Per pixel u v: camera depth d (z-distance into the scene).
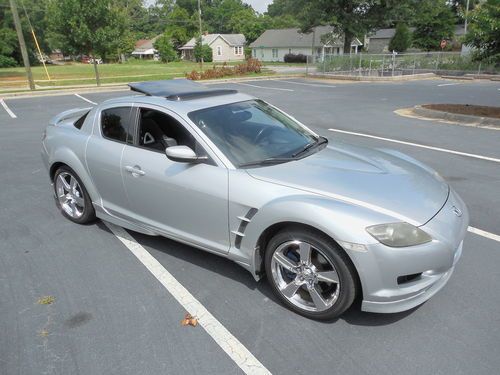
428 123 9.99
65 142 4.38
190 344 2.69
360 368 2.46
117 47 24.06
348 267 2.62
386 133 8.95
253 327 2.85
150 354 2.61
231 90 4.24
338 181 2.96
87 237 4.25
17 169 6.78
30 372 2.48
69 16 22.72
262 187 2.96
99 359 2.58
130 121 3.81
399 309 2.66
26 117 12.31
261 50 69.56
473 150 7.29
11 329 2.87
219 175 3.16
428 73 27.55
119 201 3.98
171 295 3.23
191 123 3.41
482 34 9.96
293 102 14.73
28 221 4.67
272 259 2.98
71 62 72.38
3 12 58.94
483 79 24.62
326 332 2.78
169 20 89.56
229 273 3.52
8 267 3.69
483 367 2.44
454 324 2.82
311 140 3.86
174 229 3.58
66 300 3.19
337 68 28.83
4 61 56.81
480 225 4.31
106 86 22.88
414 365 2.47
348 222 2.56
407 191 2.93
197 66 49.12
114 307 3.09
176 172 3.37
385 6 36.41
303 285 2.89
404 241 2.55
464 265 3.56
